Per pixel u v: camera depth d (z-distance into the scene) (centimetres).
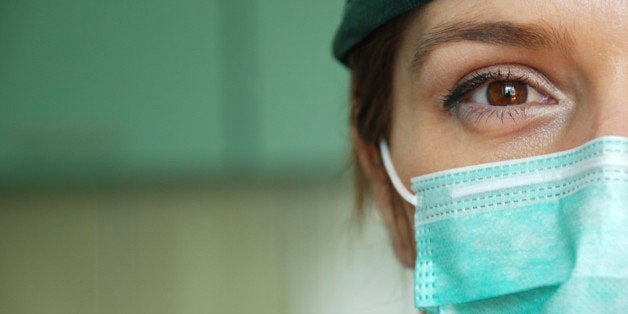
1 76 259
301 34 256
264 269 264
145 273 266
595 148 98
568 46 101
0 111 260
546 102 109
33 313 267
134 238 266
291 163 260
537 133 108
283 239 263
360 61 137
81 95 260
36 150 261
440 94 114
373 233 216
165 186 265
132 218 266
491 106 112
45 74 259
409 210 135
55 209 266
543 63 105
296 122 258
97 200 266
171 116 260
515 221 106
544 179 105
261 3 256
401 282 202
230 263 265
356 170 163
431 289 112
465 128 113
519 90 110
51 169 261
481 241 108
